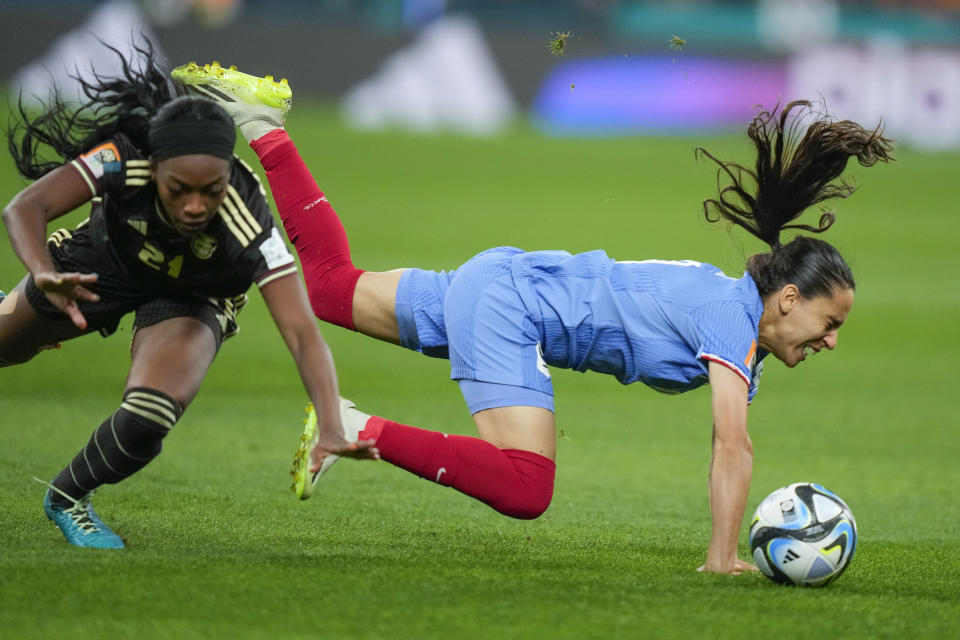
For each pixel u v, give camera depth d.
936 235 73.50
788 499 14.76
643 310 15.79
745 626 12.36
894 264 63.56
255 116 17.66
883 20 115.81
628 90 108.88
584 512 20.83
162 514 18.08
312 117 104.75
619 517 20.53
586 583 14.01
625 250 62.34
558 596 13.23
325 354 13.82
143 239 14.38
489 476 15.29
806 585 14.51
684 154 98.81
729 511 14.98
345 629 11.70
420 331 16.88
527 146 101.06
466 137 103.88
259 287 14.23
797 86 105.75
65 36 93.56
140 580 13.09
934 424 32.22
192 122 13.15
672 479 24.72
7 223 13.15
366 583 13.42
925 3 116.38
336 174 84.50
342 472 23.25
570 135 107.06
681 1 111.94
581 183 87.00
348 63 105.62
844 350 43.94
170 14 98.69
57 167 15.21
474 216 71.69
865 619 12.88
